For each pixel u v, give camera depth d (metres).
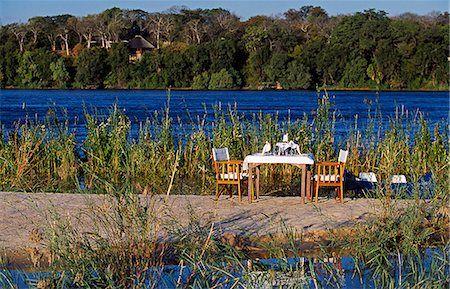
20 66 77.50
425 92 70.31
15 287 7.74
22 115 40.56
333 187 16.08
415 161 17.06
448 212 11.38
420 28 73.44
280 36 78.56
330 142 17.94
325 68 73.69
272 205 13.52
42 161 17.31
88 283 7.79
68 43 87.81
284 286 8.41
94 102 53.69
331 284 8.66
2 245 10.01
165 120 18.88
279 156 13.66
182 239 9.04
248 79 77.12
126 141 17.67
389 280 8.98
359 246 9.91
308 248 10.52
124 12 90.38
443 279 8.45
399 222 10.88
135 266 8.12
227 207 13.23
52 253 8.06
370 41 72.19
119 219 8.72
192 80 77.38
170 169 16.78
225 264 8.90
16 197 13.91
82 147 18.25
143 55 77.94
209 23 88.69
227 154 14.52
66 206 12.88
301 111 42.81
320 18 82.38
